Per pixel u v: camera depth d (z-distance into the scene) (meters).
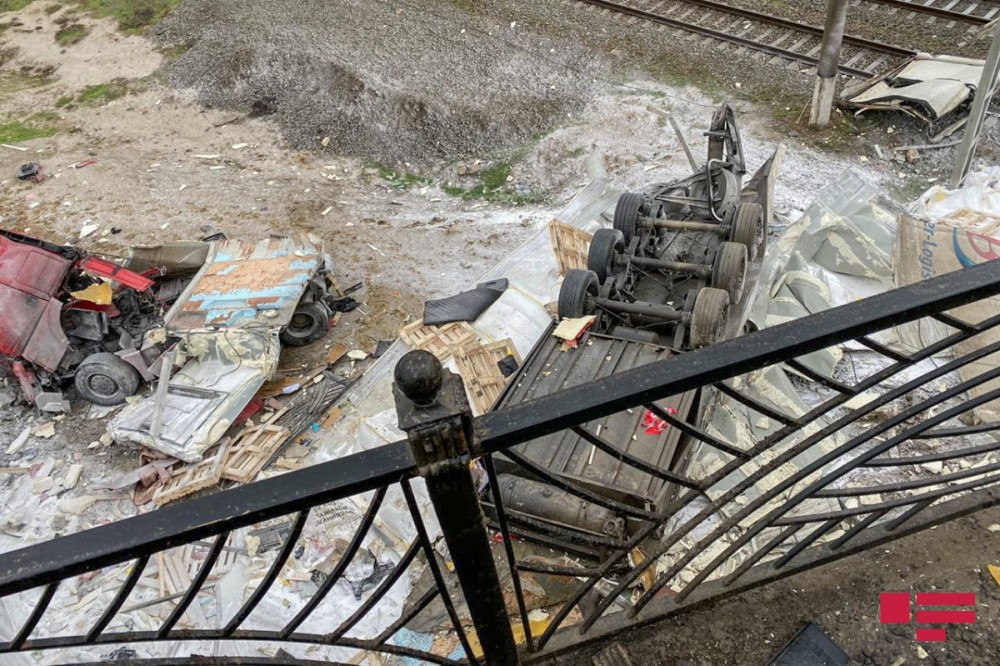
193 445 7.07
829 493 2.74
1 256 7.96
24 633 1.76
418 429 1.48
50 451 8.02
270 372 7.66
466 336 7.66
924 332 6.69
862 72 11.76
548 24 14.23
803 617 2.87
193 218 11.47
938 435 2.60
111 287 8.21
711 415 6.18
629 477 5.03
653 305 6.69
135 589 6.12
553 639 2.80
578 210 9.58
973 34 11.90
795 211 9.65
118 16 16.78
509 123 12.34
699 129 11.56
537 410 1.62
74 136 13.75
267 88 14.02
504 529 2.05
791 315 7.48
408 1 15.52
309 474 1.59
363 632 5.47
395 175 12.08
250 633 2.15
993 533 3.03
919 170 10.37
